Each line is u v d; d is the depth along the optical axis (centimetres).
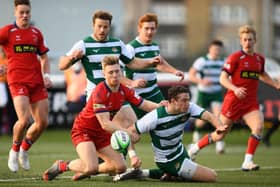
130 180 2959
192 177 2916
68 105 6391
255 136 3491
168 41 8600
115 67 2722
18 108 3142
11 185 2722
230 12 8581
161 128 2845
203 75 5272
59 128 6406
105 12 3100
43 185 2728
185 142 5778
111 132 2725
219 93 5300
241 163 4019
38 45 3212
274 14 8331
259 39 8075
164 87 6269
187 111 2831
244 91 3422
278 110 6288
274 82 3597
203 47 8481
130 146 2869
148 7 8619
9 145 5250
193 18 8656
